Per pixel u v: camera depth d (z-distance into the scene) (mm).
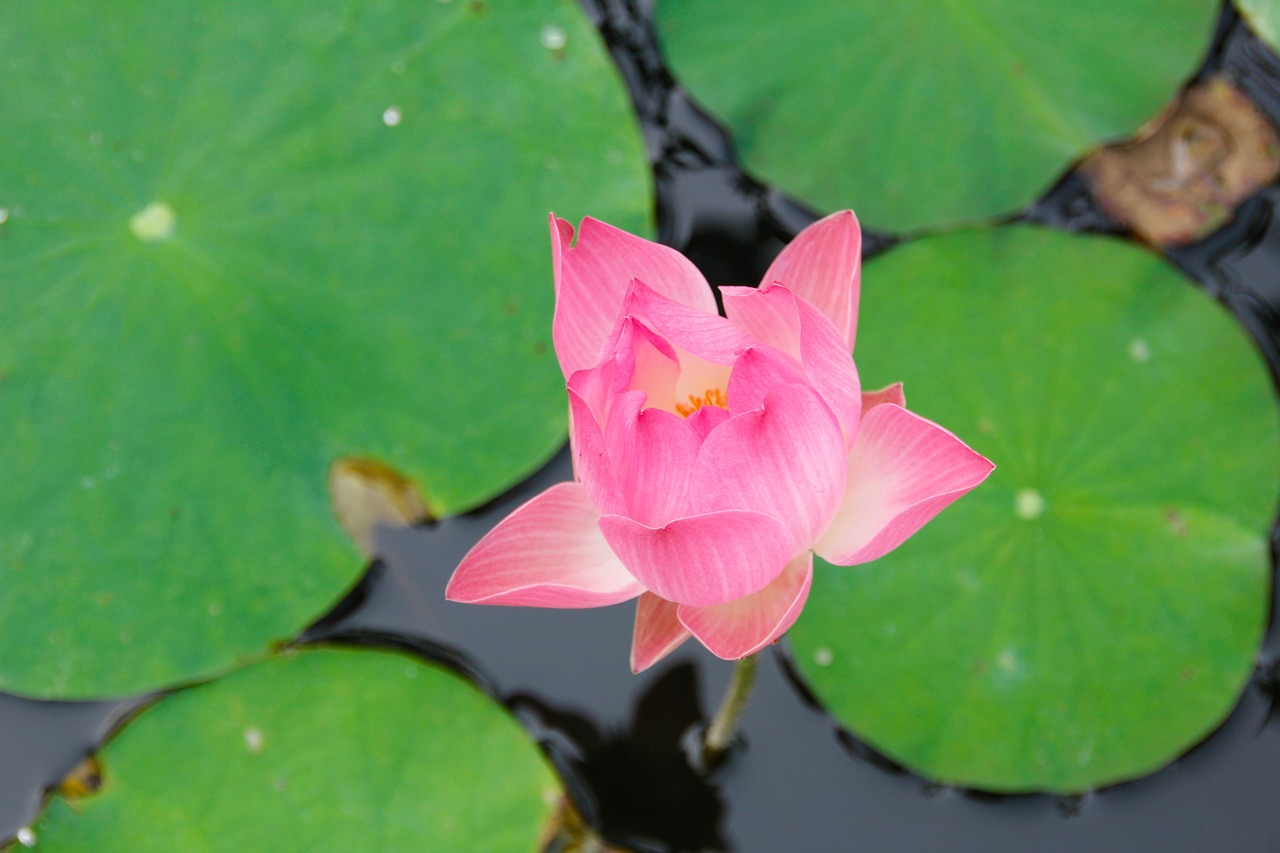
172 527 1429
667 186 1513
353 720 1418
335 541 1436
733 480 1317
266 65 1460
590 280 1351
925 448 1328
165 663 1422
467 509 1442
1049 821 1437
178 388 1434
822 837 1438
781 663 1453
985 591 1431
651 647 1348
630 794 1442
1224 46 1516
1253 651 1434
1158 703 1428
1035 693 1428
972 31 1486
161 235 1442
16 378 1431
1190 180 1502
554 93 1475
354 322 1445
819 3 1495
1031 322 1460
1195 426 1448
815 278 1357
